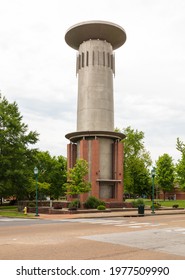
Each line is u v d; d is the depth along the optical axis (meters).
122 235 17.80
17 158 51.09
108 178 51.03
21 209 44.03
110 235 17.75
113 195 50.97
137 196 109.25
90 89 51.34
